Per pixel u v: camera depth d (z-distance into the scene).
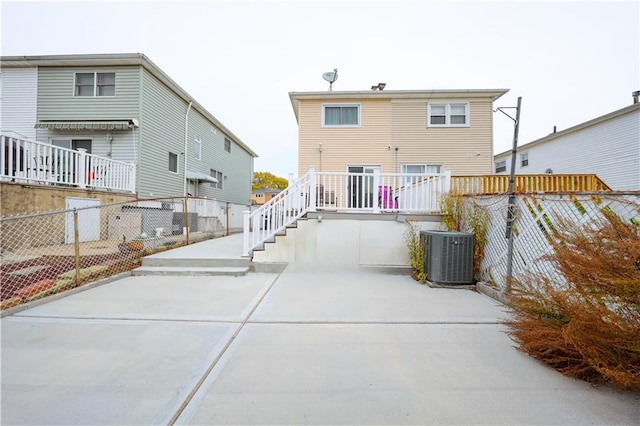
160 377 2.20
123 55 10.46
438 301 4.20
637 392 2.02
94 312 3.60
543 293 2.60
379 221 6.36
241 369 2.32
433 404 1.90
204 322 3.33
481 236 5.05
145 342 2.80
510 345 2.78
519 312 2.79
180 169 13.48
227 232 12.58
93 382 2.13
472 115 11.60
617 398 1.96
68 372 2.26
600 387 2.08
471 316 3.58
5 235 6.58
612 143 11.74
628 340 1.96
